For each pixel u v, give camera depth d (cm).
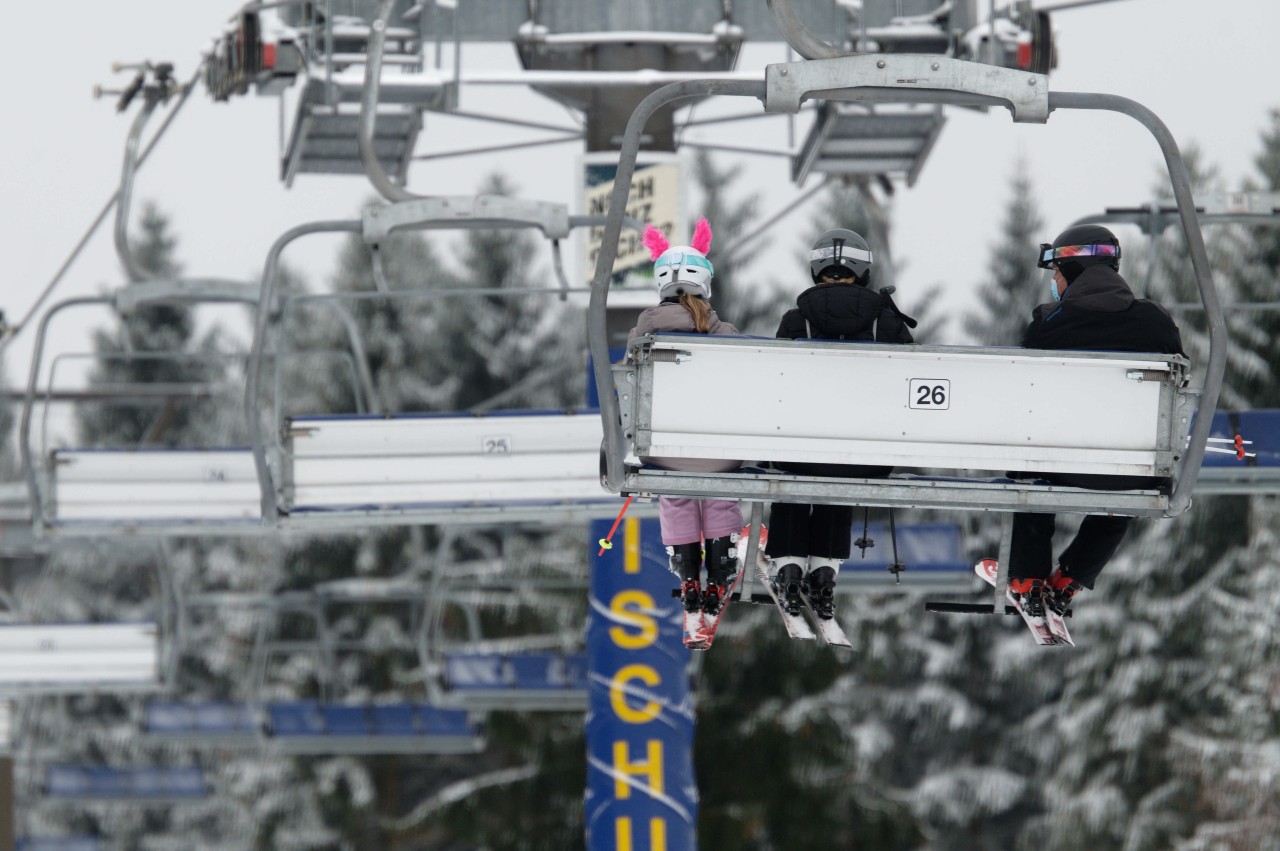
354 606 15650
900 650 15750
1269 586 11388
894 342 2588
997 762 15762
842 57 2512
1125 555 13675
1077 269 2727
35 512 5203
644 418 2508
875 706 15575
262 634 7719
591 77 5716
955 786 15262
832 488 2517
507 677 7194
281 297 5031
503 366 18300
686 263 2700
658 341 2500
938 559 6456
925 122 6350
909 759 16050
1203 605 13012
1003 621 15925
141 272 5650
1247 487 4556
